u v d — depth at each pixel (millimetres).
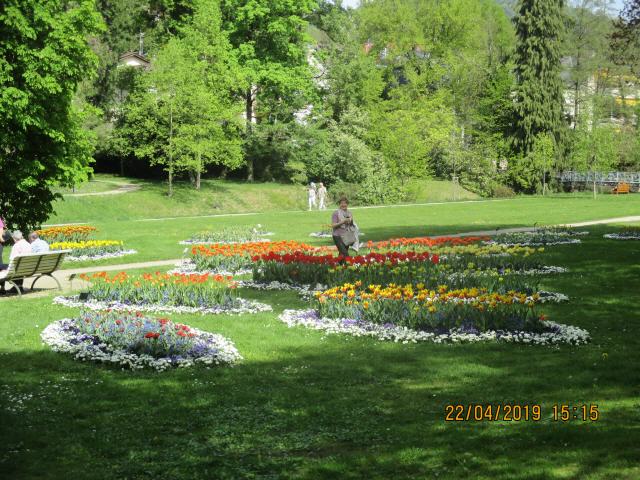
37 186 24484
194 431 7527
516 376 9508
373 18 71062
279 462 6621
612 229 30578
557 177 69125
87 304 14391
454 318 12258
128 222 34969
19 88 22906
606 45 74312
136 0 58594
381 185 58219
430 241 22656
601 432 7152
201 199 48969
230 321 13219
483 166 68875
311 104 61688
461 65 69750
